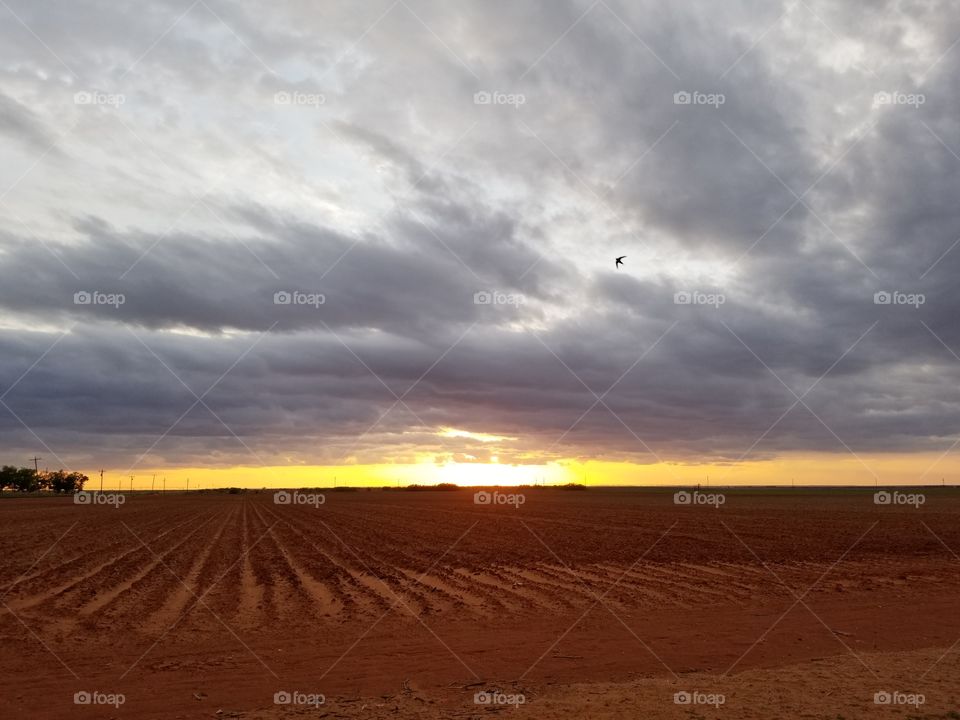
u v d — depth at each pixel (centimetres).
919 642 1301
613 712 836
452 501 11694
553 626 1478
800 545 3391
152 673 1105
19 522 5481
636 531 4356
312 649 1266
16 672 1114
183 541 3678
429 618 1578
